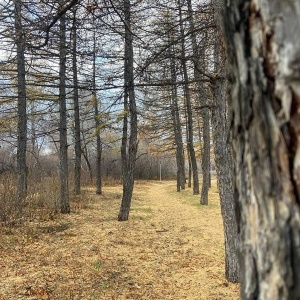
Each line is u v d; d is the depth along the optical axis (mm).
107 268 6000
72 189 17141
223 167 5324
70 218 10820
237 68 1015
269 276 913
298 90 783
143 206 14438
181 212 12906
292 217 822
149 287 5188
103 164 32656
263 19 863
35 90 13164
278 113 838
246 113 986
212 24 5035
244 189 1041
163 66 5352
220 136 5277
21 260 6305
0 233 8258
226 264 5508
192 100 20078
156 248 7441
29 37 3482
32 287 5012
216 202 16344
